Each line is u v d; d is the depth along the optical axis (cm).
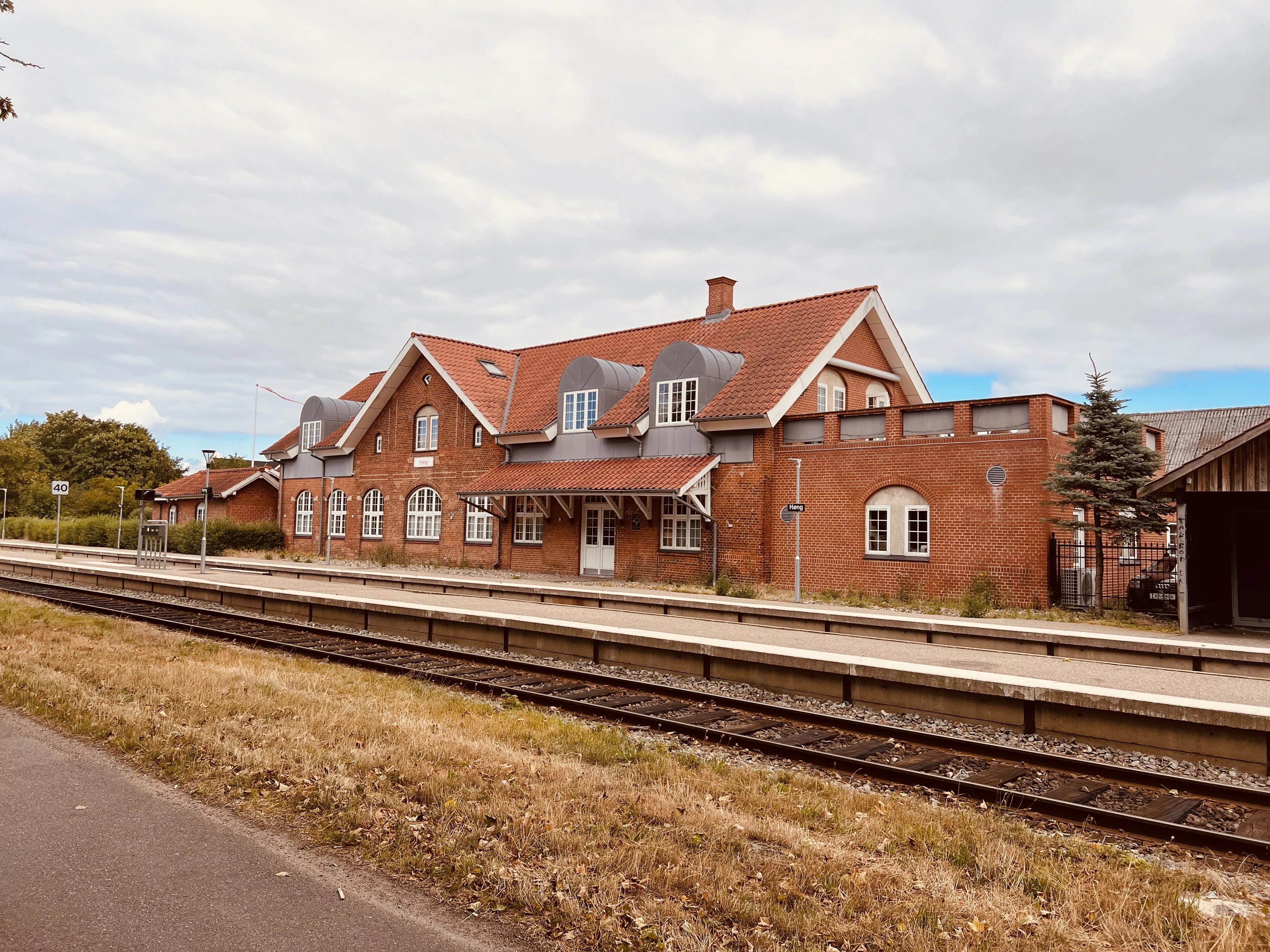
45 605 1920
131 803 621
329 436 3941
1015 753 849
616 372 2900
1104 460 1908
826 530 2309
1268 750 822
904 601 2059
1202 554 1756
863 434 2275
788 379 2427
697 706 1068
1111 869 569
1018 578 1986
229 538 3997
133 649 1300
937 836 611
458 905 477
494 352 3616
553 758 769
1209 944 466
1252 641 1580
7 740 773
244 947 423
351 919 456
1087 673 1173
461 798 635
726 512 2494
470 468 3281
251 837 563
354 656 1325
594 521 2862
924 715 1038
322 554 3938
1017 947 454
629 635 1309
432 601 1928
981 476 2052
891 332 2802
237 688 993
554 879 505
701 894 495
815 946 445
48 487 6606
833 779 789
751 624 1689
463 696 1078
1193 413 4262
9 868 506
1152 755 884
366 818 586
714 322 3028
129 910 459
